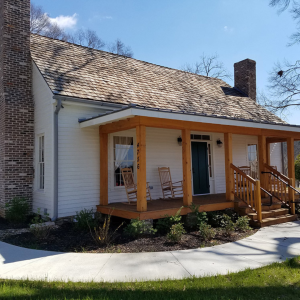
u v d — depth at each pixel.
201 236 7.13
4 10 9.80
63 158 8.65
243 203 9.55
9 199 9.38
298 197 11.32
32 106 10.05
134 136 10.34
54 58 10.47
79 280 4.42
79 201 8.85
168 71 14.25
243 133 10.02
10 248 6.11
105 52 12.87
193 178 11.74
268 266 4.97
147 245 6.32
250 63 16.28
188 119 7.85
